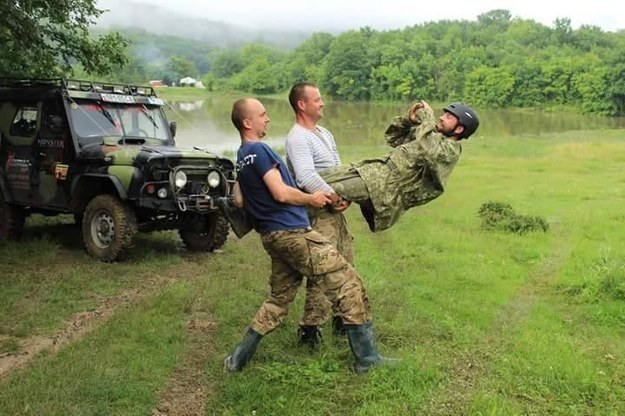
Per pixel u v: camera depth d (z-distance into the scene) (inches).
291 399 156.0
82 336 200.4
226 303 229.3
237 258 305.9
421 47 4124.0
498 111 3272.6
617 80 3058.6
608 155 846.5
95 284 256.7
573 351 186.5
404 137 188.5
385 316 215.2
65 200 309.0
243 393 159.8
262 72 4279.0
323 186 167.6
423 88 3762.3
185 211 288.4
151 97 339.6
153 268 283.1
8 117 325.7
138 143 316.8
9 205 325.1
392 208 173.5
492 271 277.4
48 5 347.3
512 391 163.6
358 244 331.0
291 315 211.0
